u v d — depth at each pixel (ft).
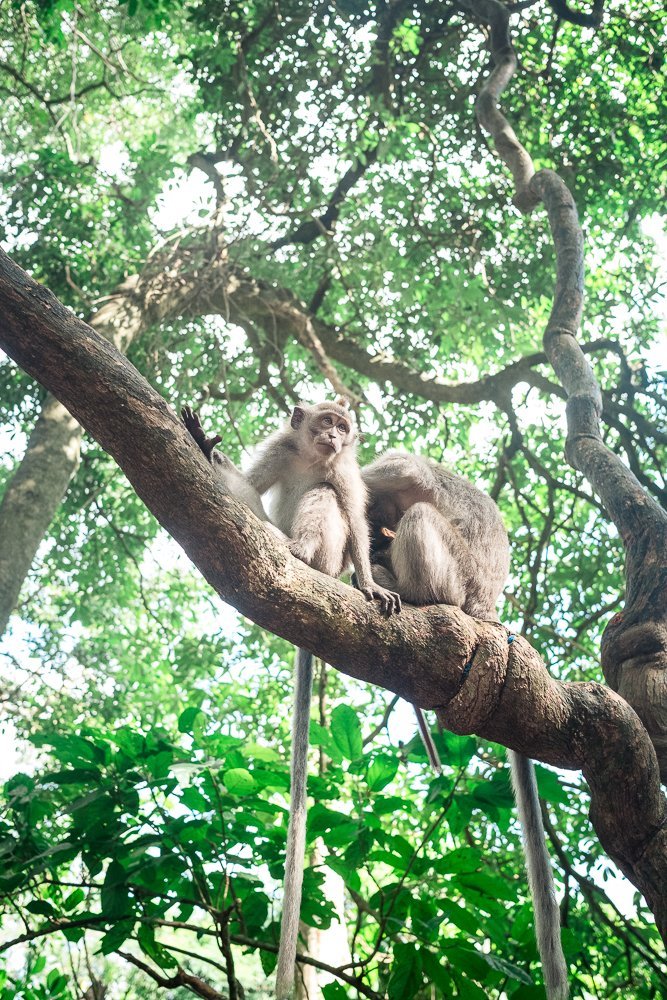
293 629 13.19
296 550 15.65
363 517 17.29
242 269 40.98
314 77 40.81
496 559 18.63
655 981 25.43
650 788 14.19
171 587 48.08
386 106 40.73
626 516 17.88
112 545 46.47
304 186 43.68
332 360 43.60
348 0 40.34
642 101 42.39
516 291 42.70
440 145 43.65
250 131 42.83
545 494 44.55
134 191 45.83
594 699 14.33
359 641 13.38
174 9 40.81
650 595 16.47
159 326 39.42
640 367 39.65
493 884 15.78
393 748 17.47
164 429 12.17
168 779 16.05
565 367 22.81
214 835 16.08
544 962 14.38
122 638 45.85
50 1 37.96
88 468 44.01
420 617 13.83
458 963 15.10
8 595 26.81
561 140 42.98
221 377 40.42
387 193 42.63
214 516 12.35
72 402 12.09
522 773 16.12
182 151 56.08
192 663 42.16
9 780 16.71
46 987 18.39
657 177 41.98
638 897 25.27
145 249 43.98
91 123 55.57
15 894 15.98
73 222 42.55
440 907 15.78
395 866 16.10
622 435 37.45
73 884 15.79
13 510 28.45
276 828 16.19
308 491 17.03
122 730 16.43
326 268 42.01
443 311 42.50
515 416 39.68
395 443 44.24
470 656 13.83
